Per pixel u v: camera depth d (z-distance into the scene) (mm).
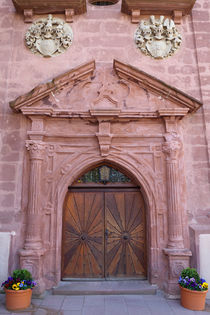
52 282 5344
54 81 5816
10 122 5965
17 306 4480
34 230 5340
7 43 6434
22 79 6281
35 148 5633
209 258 5211
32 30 6480
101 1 7172
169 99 5914
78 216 6012
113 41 6551
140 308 4594
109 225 5988
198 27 6660
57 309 4523
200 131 6016
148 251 5684
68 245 5891
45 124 5902
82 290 5230
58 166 5766
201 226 5480
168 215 5547
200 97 6238
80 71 5965
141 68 6406
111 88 6121
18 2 6438
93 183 6117
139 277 5789
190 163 5859
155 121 5973
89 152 5848
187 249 5285
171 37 6477
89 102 5996
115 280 5723
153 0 6473
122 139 5926
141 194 6086
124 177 6141
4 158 5801
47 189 5656
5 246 5305
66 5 6449
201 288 4574
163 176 5742
